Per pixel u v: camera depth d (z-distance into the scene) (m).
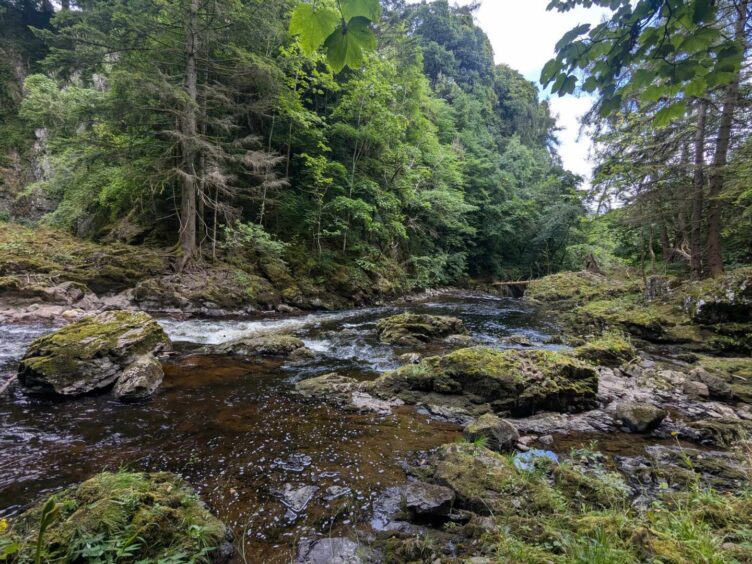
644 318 10.49
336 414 5.01
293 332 10.27
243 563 2.43
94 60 12.30
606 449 4.40
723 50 1.64
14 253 11.66
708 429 4.88
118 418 4.58
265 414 4.90
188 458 3.73
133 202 15.89
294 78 16.70
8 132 23.59
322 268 16.72
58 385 5.10
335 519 2.91
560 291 19.62
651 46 1.75
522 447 4.28
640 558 2.12
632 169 13.52
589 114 5.61
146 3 12.69
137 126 13.03
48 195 22.31
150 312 11.49
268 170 15.69
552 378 5.72
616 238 23.00
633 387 6.71
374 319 13.10
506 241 31.27
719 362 7.93
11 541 2.11
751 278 9.32
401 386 5.98
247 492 3.21
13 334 7.98
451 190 26.81
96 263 12.23
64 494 2.71
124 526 2.30
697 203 12.50
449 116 32.88
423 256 24.39
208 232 15.05
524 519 2.71
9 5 26.39
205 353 7.66
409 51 23.22
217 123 13.41
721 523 2.61
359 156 20.31
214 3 12.48
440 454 3.80
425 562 2.41
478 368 5.77
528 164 37.88
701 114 11.70
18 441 3.92
